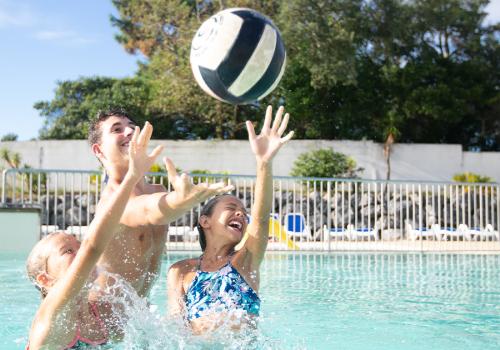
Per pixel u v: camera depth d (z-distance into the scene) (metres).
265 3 23.31
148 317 2.70
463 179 19.52
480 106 26.50
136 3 25.66
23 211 9.09
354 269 7.36
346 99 24.80
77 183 19.59
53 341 2.32
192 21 23.61
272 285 5.71
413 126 26.34
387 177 21.27
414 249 10.39
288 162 21.27
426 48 25.94
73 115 26.62
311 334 3.33
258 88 3.14
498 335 3.37
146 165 2.04
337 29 22.56
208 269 2.96
